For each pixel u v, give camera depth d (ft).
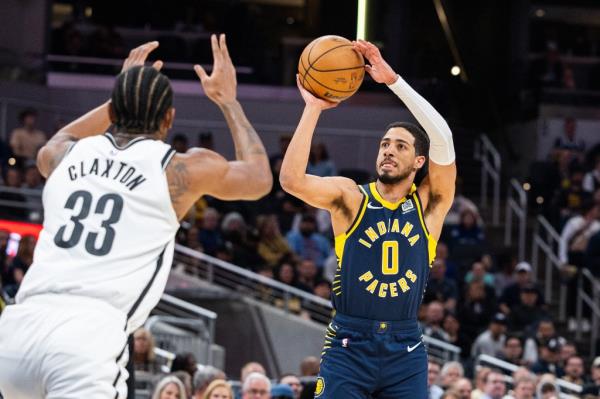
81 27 97.50
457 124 97.96
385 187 23.62
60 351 17.48
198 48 94.53
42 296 18.04
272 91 93.76
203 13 98.68
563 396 54.13
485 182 92.12
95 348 17.60
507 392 57.11
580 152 90.07
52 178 19.13
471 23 102.27
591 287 74.18
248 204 77.20
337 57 22.30
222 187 19.36
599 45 110.83
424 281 23.72
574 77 104.68
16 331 17.80
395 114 93.40
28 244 57.26
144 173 18.80
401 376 23.45
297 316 67.05
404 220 23.44
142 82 19.26
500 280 75.20
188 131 88.99
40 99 87.92
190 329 64.49
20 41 89.04
